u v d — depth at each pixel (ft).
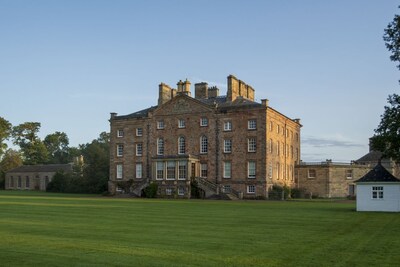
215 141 226.38
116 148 254.88
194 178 222.28
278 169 231.09
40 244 55.42
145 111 256.32
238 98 238.27
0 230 69.31
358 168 255.29
